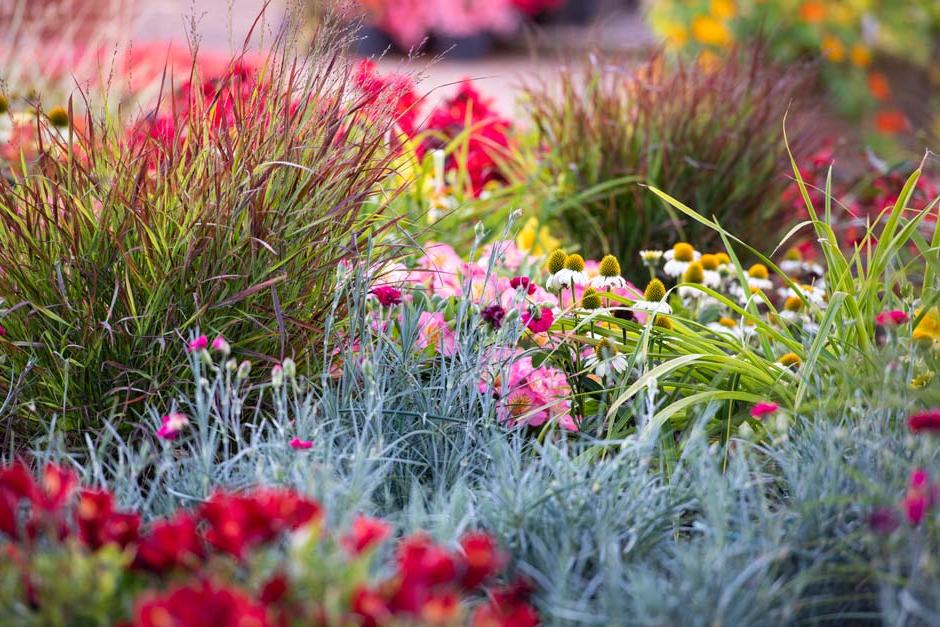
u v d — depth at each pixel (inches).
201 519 83.2
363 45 523.5
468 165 184.1
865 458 90.8
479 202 160.7
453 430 106.3
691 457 96.3
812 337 115.7
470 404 105.4
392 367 110.2
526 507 87.9
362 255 115.0
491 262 113.8
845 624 84.8
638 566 84.4
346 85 114.6
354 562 67.6
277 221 107.0
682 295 135.7
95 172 109.6
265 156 108.0
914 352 100.7
